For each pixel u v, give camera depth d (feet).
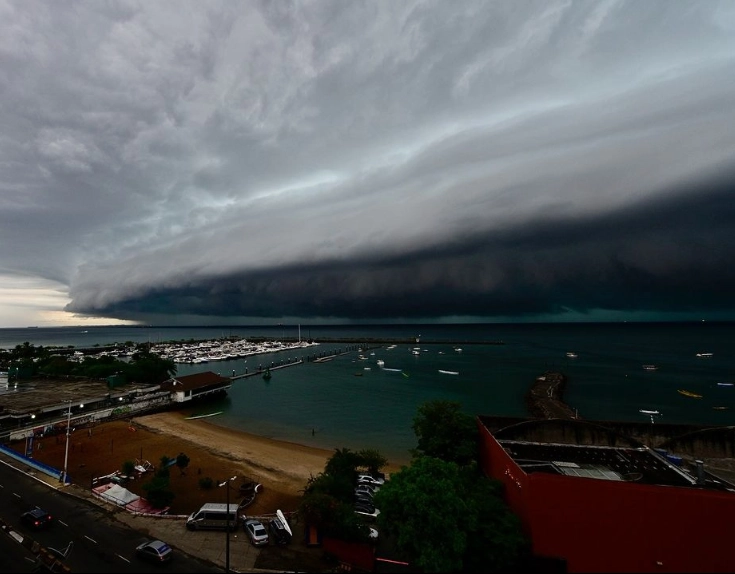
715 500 85.51
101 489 140.26
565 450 125.08
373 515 132.05
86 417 252.01
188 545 109.19
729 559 83.71
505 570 94.07
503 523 95.25
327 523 110.42
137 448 208.03
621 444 129.80
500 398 391.04
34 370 364.99
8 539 108.58
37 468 161.38
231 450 217.15
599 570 89.81
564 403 365.61
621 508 89.97
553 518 93.45
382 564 105.70
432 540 90.63
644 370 575.38
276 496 156.97
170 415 298.76
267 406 349.82
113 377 323.57
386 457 223.71
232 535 114.73
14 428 212.43
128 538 111.45
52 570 95.61
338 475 143.84
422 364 651.66
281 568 100.48
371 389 433.89
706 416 335.88
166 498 133.69
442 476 104.12
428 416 151.74
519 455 121.80
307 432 271.49
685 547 85.97
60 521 119.44
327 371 576.20
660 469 112.37
